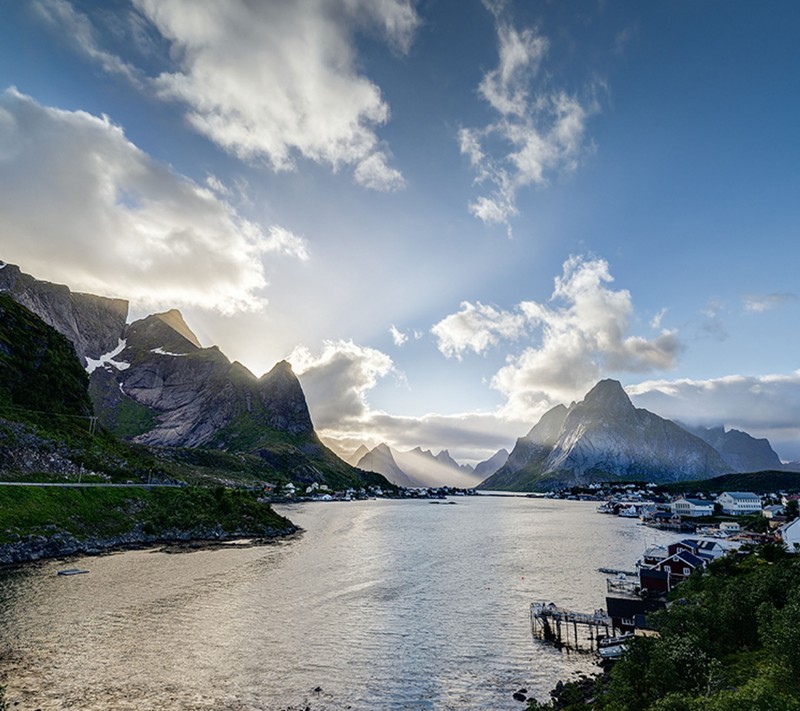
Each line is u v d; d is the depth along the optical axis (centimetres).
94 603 6688
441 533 16125
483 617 6794
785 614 3831
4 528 9581
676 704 2817
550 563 10794
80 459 14212
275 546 12338
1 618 5919
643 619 5841
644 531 18012
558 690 4619
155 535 12244
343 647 5600
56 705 4025
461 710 4291
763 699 2586
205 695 4353
